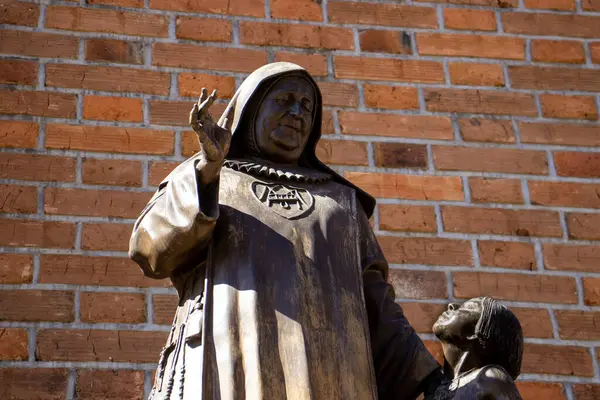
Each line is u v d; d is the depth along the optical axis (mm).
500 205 7938
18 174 7504
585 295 7707
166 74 8008
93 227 7410
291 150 5848
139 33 8133
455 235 7781
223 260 5348
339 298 5355
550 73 8516
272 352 5105
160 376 5320
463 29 8578
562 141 8250
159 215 5379
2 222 7340
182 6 8273
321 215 5586
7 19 8031
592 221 7977
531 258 7785
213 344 5141
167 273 5484
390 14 8531
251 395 5004
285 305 5227
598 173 8172
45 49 7973
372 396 5230
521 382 7391
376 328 5656
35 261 7250
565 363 7477
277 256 5352
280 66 5918
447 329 5453
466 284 7621
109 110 7820
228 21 8281
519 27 8664
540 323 7582
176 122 7848
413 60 8391
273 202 5566
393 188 7883
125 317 7156
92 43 8047
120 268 7297
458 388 5281
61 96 7820
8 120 7680
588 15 8797
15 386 6867
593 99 8453
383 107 8164
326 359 5156
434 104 8234
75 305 7148
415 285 7578
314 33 8359
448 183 7961
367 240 5770
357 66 8289
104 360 7016
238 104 5859
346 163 7914
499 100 8344
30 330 7035
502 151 8148
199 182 5312
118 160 7656
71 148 7648
